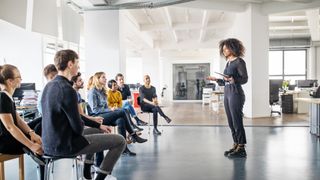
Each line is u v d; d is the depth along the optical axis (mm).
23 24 5188
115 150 2383
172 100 17859
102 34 7051
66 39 7004
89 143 2182
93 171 3150
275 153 4500
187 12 9531
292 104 9820
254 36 8656
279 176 3428
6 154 2340
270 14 8750
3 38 6281
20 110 4637
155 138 5762
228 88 4277
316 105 5824
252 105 8641
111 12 7020
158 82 15734
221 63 13945
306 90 10203
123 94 6027
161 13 9016
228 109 4336
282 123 7527
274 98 9430
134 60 19234
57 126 2070
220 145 5098
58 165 3943
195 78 17953
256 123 7527
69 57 2188
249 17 8680
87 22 7074
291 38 14680
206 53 17750
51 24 6266
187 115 9789
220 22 10984
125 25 8562
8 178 3510
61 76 2170
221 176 3455
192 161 4113
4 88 2396
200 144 5199
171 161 4125
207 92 14445
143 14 9547
